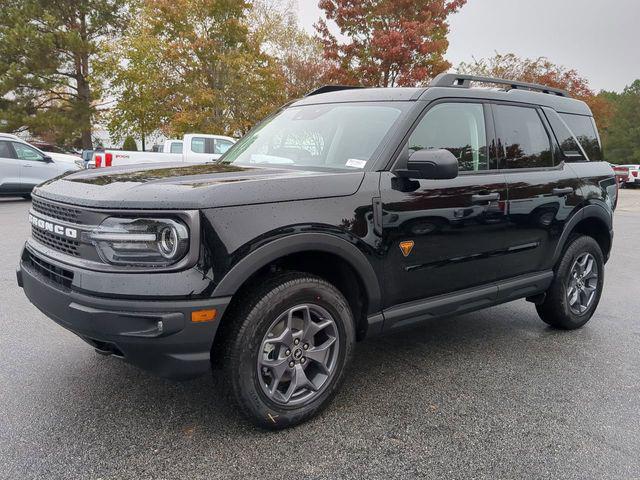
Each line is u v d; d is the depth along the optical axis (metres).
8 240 8.03
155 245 2.44
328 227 2.79
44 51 27.42
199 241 2.42
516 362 3.86
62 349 3.84
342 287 3.18
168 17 21.08
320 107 3.90
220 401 3.12
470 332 4.52
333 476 2.45
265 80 22.03
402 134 3.26
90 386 3.27
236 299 2.68
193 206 2.42
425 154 2.97
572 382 3.53
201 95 20.67
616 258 8.13
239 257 2.50
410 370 3.67
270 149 3.80
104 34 29.41
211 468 2.48
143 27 22.41
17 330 4.21
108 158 13.33
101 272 2.44
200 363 2.49
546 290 4.38
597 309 5.34
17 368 3.51
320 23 18.34
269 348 2.75
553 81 23.47
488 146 3.76
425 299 3.42
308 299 2.80
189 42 21.12
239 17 21.52
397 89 3.66
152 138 25.28
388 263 3.11
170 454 2.58
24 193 13.51
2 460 2.49
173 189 2.50
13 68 26.84
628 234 10.67
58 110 29.70
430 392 3.33
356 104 3.69
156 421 2.88
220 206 2.48
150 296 2.38
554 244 4.20
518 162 3.94
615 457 2.66
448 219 3.37
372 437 2.79
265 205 2.62
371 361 3.83
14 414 2.91
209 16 21.17
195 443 2.68
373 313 3.14
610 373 3.69
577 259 4.45
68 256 2.64
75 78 30.00
